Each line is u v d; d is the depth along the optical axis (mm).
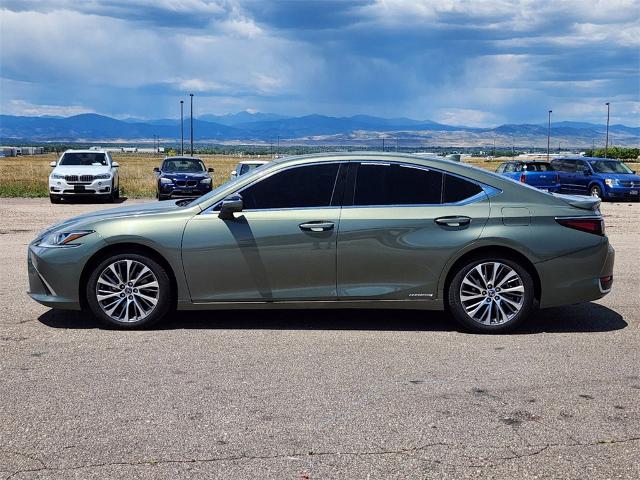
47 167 53281
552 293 6277
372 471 3482
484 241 6176
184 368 5164
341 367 5219
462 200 6301
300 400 4496
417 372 5109
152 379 4902
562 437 3922
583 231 6285
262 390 4684
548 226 6246
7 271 9305
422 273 6207
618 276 9211
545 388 4766
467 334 6254
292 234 6152
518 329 6445
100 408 4328
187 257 6188
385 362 5355
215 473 3451
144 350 5648
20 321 6594
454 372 5113
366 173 6332
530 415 4258
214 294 6238
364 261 6176
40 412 4254
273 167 6375
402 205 6262
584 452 3721
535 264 6215
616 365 5309
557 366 5273
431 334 6250
